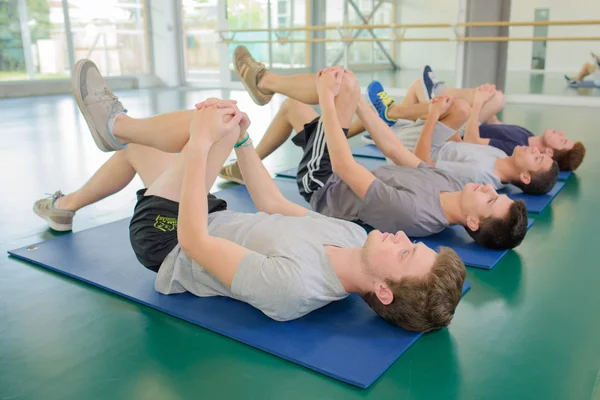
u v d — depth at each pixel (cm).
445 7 1216
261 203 192
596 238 238
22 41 890
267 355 144
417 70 1291
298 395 127
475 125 355
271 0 1009
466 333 157
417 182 229
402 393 128
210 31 1042
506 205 212
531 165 288
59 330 158
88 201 241
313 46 1080
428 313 144
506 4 776
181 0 1059
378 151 424
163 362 142
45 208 245
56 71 949
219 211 186
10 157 418
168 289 176
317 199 250
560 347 149
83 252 216
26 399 126
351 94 222
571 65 1221
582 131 527
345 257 154
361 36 1170
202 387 131
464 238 236
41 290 185
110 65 1030
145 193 180
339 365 137
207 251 153
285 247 155
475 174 283
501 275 199
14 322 163
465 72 808
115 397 127
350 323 160
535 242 234
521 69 1273
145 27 1069
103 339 153
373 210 223
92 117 178
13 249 223
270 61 1026
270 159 411
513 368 139
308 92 227
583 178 349
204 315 164
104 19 998
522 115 651
